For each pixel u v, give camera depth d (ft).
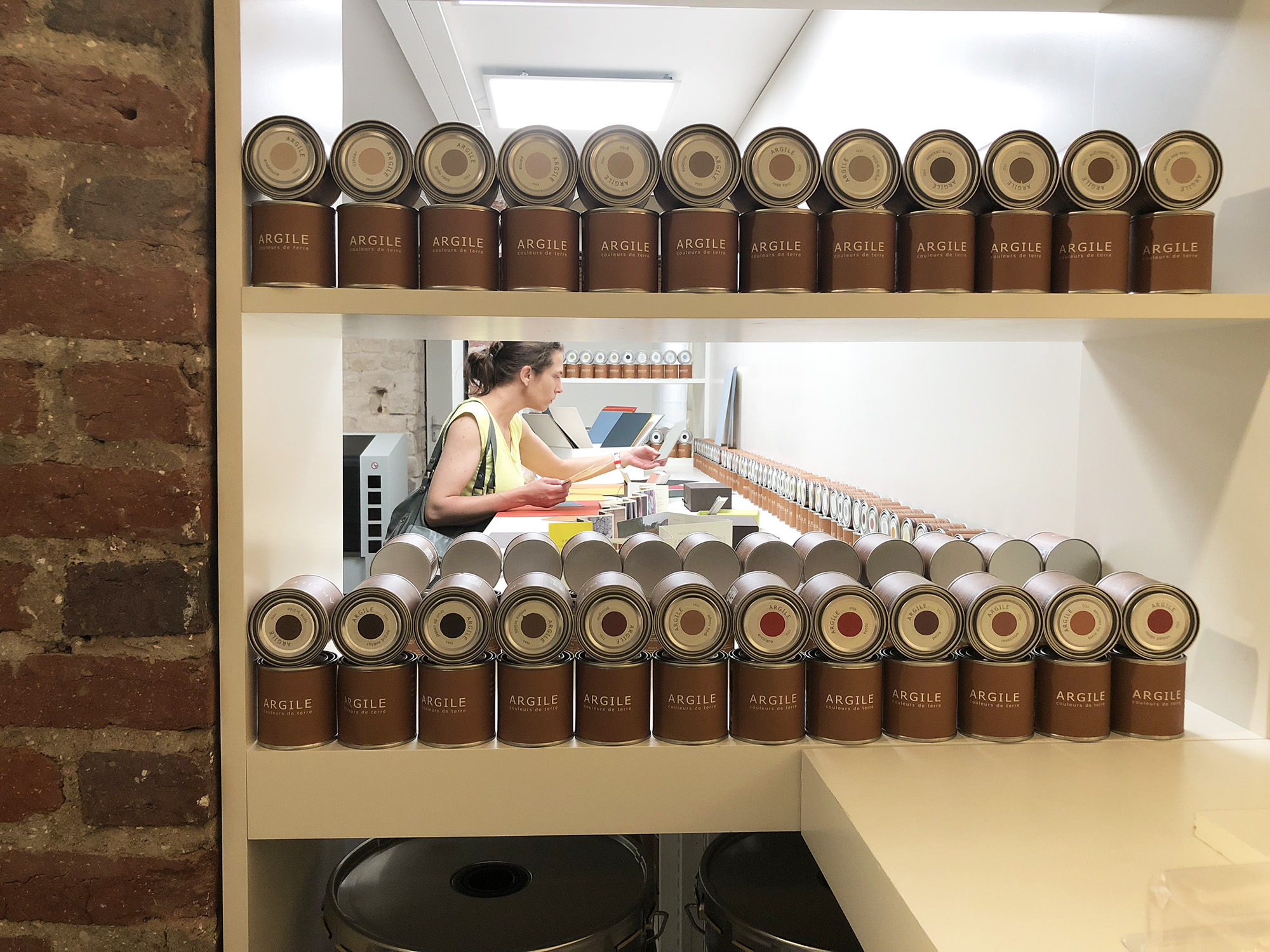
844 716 3.32
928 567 4.40
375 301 3.10
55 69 2.95
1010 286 3.21
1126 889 2.34
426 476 8.96
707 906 3.67
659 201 3.44
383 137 3.14
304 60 3.91
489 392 9.52
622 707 3.31
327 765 3.22
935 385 6.72
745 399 15.94
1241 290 3.46
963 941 2.09
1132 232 3.35
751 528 6.40
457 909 3.55
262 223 3.09
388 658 3.27
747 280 3.26
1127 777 3.05
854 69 8.91
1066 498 4.75
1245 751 3.28
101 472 3.04
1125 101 4.14
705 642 3.35
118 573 3.07
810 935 3.37
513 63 11.55
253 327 3.22
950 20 6.49
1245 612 3.48
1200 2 3.63
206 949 3.16
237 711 3.18
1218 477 3.59
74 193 2.98
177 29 2.98
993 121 5.74
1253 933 2.03
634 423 14.25
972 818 2.74
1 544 3.04
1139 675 3.38
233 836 3.21
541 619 3.31
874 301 3.19
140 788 3.12
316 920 4.20
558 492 8.57
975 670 3.38
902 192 3.30
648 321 3.33
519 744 3.30
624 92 12.46
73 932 3.14
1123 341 4.17
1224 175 3.55
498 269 3.32
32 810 3.11
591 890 3.69
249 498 3.20
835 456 9.72
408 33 10.32
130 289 3.01
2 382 2.99
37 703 3.09
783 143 3.23
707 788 3.32
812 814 3.16
